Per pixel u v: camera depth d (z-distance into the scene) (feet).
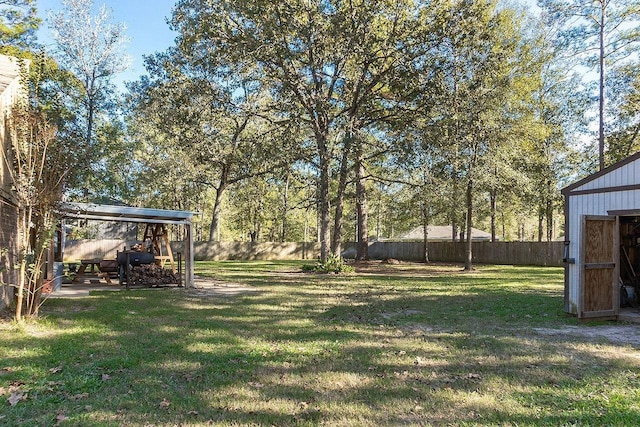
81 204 36.50
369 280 50.98
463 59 52.95
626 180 25.75
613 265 26.58
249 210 136.87
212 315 26.81
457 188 64.28
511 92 62.59
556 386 14.03
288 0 51.42
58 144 26.04
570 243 28.02
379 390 13.64
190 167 91.81
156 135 98.17
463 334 21.83
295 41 54.39
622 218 30.63
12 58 29.40
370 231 180.04
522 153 68.13
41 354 17.10
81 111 80.74
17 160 24.02
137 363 16.20
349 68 60.75
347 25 51.47
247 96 72.08
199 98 57.72
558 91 85.10
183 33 55.93
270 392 13.41
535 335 21.81
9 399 12.34
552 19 62.90
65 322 23.76
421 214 84.23
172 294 37.04
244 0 50.49
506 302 32.94
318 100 55.72
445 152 55.31
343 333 21.80
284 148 59.11
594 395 13.17
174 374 14.96
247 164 74.02
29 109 25.43
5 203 26.17
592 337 21.43
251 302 32.53
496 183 61.00
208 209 141.08
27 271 23.82
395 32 53.67
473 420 11.37
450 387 13.96
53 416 11.33
